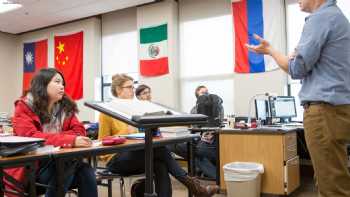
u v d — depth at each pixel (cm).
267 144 347
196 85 635
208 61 623
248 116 498
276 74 542
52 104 187
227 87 602
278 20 547
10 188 134
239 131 362
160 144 155
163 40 652
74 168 153
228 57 603
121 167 195
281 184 339
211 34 621
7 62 888
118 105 132
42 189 158
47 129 180
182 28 654
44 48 843
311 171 438
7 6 685
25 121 164
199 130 386
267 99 464
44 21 782
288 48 549
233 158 365
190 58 643
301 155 438
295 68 141
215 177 390
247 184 328
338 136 133
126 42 726
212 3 621
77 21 779
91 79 754
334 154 134
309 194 371
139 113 126
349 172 137
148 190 123
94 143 150
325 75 137
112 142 145
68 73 789
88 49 761
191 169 229
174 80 641
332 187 134
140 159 189
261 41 159
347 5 491
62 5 675
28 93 179
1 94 873
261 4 562
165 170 180
